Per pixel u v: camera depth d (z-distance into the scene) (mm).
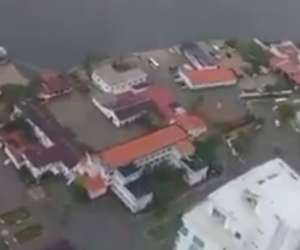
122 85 86875
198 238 55062
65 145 78062
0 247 68875
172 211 74188
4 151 77562
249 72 93750
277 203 54594
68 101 84375
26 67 91000
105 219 73000
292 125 87125
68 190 75000
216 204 55062
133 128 82312
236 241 54625
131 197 73562
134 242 71312
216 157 80250
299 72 94375
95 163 76312
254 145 83500
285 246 54812
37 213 72500
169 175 77062
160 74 91062
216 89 90438
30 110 81312
